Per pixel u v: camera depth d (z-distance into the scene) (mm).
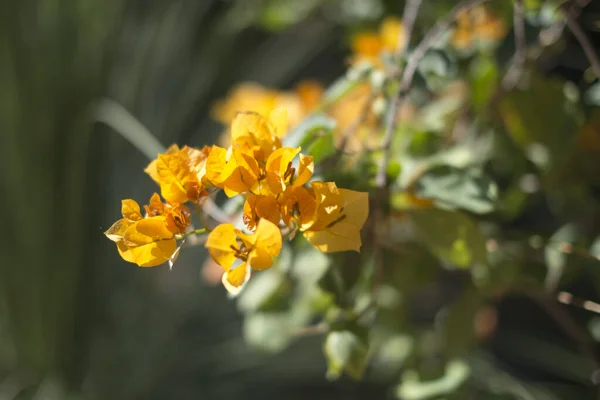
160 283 2092
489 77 1082
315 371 1918
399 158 976
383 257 1085
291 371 1937
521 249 1093
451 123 1131
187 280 2203
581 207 1137
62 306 1846
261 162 790
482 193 919
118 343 1947
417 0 1002
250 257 741
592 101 1030
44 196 1795
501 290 1108
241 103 1124
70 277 1841
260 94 1135
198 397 1945
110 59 1916
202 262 2221
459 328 1084
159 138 2115
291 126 1081
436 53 954
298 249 978
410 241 1101
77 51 1840
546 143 1055
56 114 1796
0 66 1755
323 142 885
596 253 1048
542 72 1141
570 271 1097
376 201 907
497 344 1844
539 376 1809
